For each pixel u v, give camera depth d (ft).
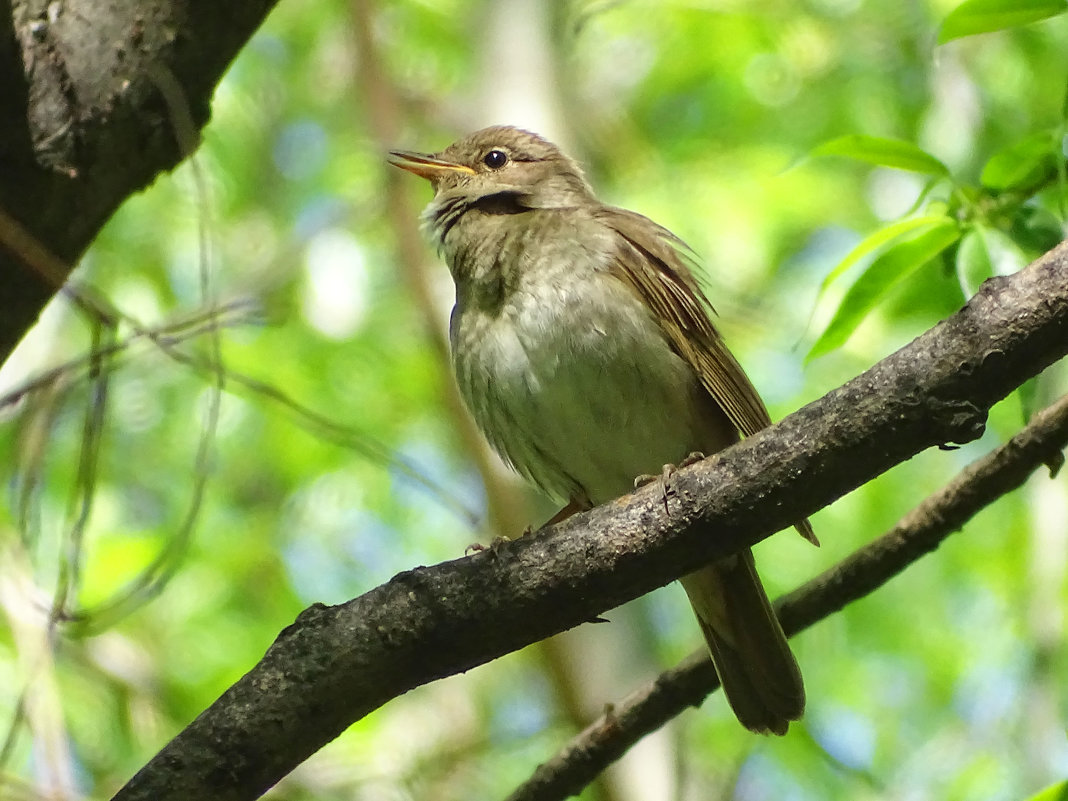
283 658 16.81
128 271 44.78
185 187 44.83
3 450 36.01
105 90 18.54
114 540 39.19
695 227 46.32
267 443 45.73
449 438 46.85
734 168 48.44
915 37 47.50
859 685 44.39
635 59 52.95
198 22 18.93
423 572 17.34
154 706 37.40
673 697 22.26
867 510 42.86
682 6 48.73
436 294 39.78
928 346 15.69
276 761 16.52
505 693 45.70
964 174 39.11
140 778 16.16
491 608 17.11
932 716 43.42
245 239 47.01
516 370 24.45
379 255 47.80
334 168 50.03
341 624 17.01
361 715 17.06
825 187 46.62
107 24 18.65
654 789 29.86
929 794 38.86
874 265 21.50
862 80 48.08
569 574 17.07
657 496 16.98
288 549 46.09
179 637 41.75
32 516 26.81
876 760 42.24
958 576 44.34
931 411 15.61
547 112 38.17
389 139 39.78
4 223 17.74
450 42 51.11
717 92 51.42
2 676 35.14
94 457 22.03
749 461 16.48
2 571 25.64
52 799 25.38
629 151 49.88
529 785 22.58
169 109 18.86
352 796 37.42
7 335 18.85
